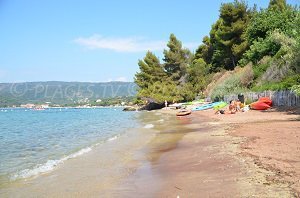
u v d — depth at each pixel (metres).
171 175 11.30
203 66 79.25
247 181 9.20
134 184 10.73
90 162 15.30
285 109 31.98
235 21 64.38
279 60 39.94
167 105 81.69
